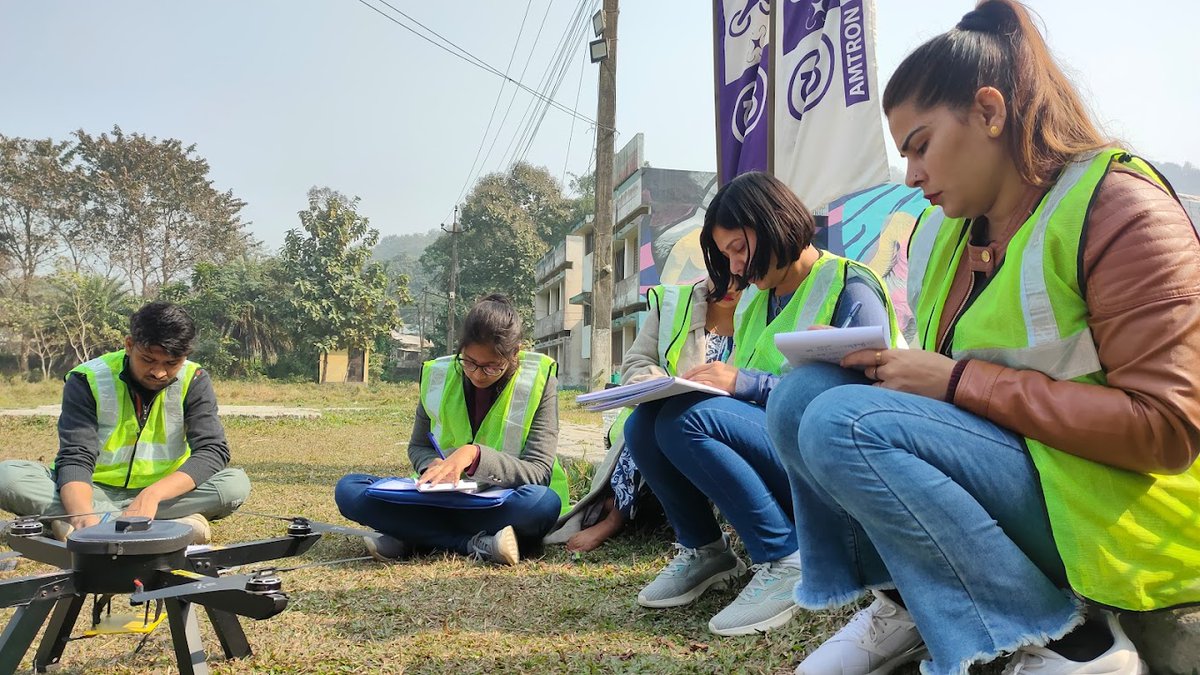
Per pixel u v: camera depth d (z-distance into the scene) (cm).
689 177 2303
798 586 171
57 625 179
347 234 3619
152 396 337
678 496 234
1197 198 345
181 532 164
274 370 3600
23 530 182
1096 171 136
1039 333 137
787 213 221
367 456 718
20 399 2062
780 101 439
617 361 2766
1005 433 139
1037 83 142
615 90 928
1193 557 130
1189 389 121
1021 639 134
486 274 4200
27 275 4012
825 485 145
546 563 292
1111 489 130
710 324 305
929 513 136
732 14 478
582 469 477
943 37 147
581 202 4553
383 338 3894
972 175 147
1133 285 126
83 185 4059
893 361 149
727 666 184
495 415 325
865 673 162
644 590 236
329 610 236
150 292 4253
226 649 194
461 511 307
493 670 188
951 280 166
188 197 4297
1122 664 132
